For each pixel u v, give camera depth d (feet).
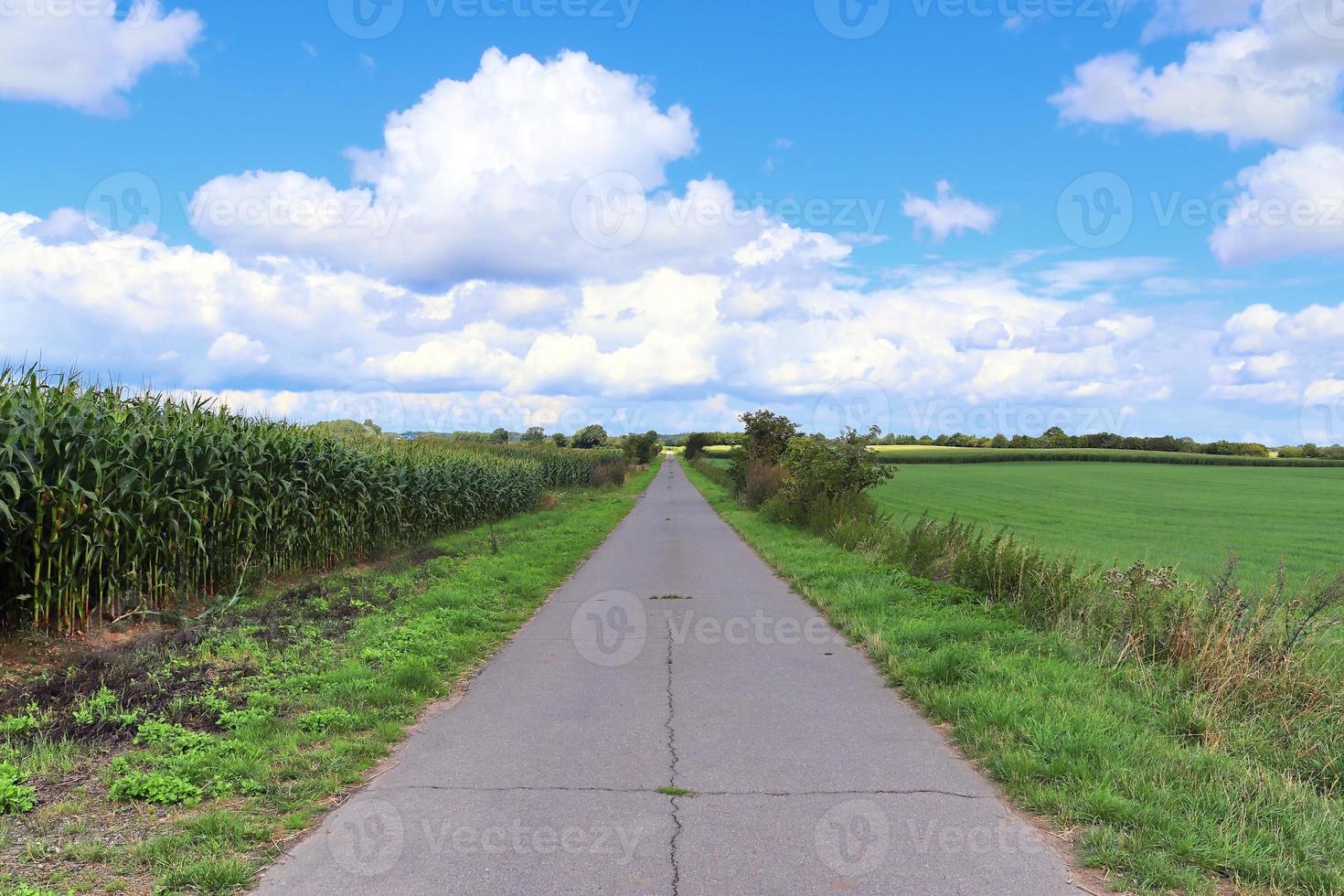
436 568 46.78
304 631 30.01
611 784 15.92
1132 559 64.28
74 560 28.35
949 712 20.02
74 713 19.48
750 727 19.53
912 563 43.60
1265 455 357.20
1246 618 23.81
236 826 13.78
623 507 110.83
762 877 12.15
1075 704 20.06
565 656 27.22
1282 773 16.40
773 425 116.06
